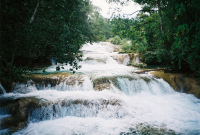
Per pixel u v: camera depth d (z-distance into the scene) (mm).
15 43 5141
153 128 4691
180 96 8023
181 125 4895
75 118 5461
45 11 6410
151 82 8680
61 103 5715
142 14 11188
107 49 23109
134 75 9227
